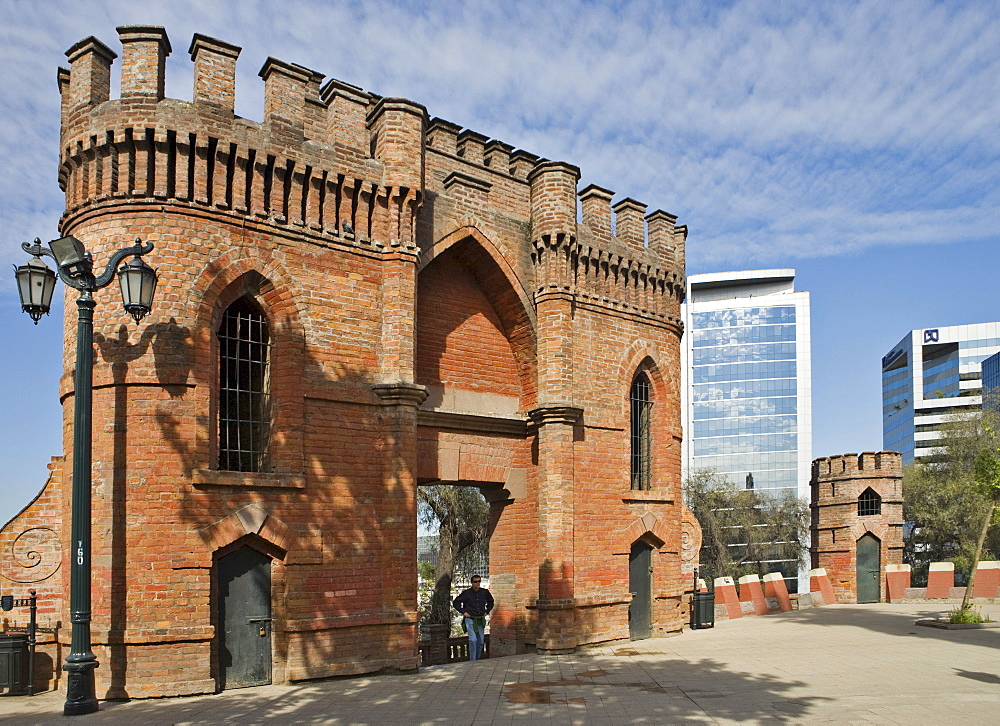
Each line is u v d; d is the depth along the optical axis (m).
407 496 16.72
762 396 123.94
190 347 14.53
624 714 11.96
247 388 15.78
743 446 123.19
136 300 12.76
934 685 14.08
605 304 21.73
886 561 36.31
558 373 20.33
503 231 20.53
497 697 13.50
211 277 14.94
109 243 14.55
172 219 14.68
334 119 17.06
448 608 36.00
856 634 22.33
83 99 15.11
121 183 14.63
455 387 20.33
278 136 16.06
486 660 18.28
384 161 17.59
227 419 15.42
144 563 13.77
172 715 12.17
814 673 15.55
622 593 21.03
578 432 20.66
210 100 15.27
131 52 14.88
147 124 14.62
